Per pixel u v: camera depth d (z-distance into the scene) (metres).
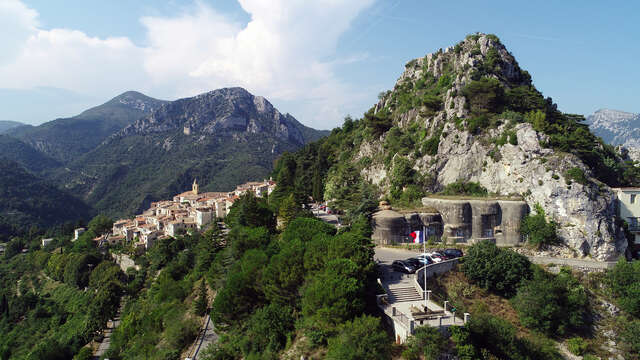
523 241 56.12
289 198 65.06
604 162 73.31
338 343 27.39
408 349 27.45
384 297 33.91
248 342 34.59
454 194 65.38
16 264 140.38
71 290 108.94
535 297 38.34
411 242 56.59
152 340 50.94
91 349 71.25
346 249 35.06
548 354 34.38
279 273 36.62
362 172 89.19
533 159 58.38
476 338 30.53
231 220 76.75
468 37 97.88
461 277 42.09
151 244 120.56
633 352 37.75
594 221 51.84
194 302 54.81
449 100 75.06
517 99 74.31
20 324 96.50
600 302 43.22
